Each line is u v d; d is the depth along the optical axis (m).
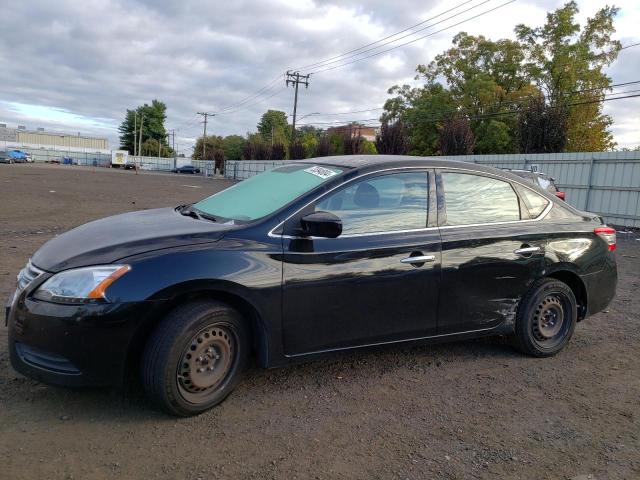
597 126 37.75
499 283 4.05
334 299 3.41
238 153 108.00
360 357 4.20
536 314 4.24
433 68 45.94
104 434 2.87
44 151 90.94
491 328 4.11
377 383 3.72
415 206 3.81
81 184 28.25
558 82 38.91
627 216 16.44
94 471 2.54
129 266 2.89
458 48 44.41
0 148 93.25
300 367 3.94
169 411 3.02
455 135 27.89
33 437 2.80
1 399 3.18
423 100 45.19
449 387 3.71
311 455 2.78
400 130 31.73
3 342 4.02
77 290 2.82
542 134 24.12
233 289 3.08
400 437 3.01
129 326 2.84
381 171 3.75
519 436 3.08
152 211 4.22
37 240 9.02
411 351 4.39
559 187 18.66
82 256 2.97
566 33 38.75
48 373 2.85
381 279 3.55
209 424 3.04
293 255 3.29
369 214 3.63
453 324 3.91
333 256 3.39
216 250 3.10
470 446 2.94
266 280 3.17
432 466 2.73
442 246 3.78
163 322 2.96
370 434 3.02
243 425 3.05
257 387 3.56
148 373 2.93
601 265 4.56
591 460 2.85
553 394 3.67
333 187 3.56
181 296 3.04
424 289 3.72
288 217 3.38
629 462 2.84
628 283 7.69
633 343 4.84
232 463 2.67
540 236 4.22
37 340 2.82
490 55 43.38
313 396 3.47
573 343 4.79
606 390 3.77
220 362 3.16
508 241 4.06
